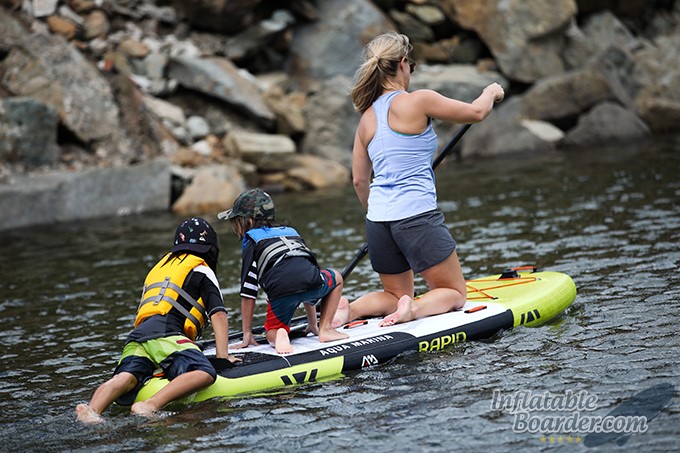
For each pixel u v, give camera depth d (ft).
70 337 70.44
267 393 51.55
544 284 67.72
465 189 141.49
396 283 63.72
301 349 56.13
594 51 209.36
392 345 56.85
